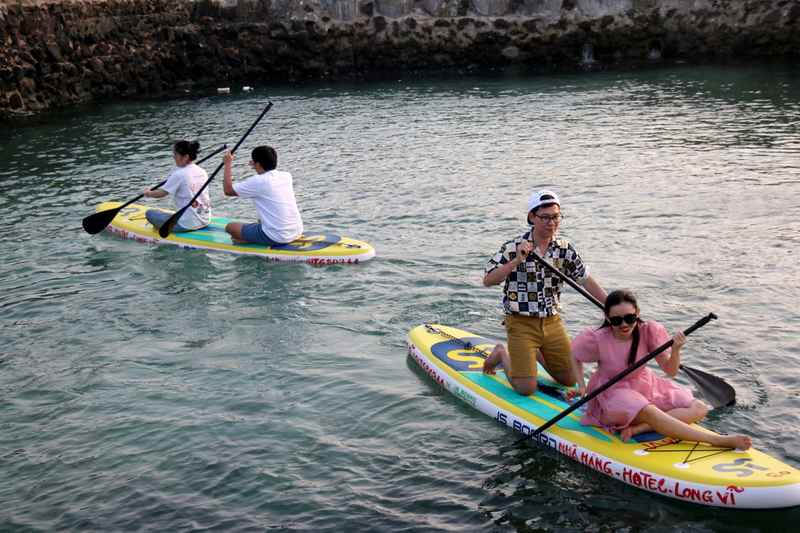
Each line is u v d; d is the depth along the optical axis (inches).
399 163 566.3
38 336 300.7
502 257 215.9
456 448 216.8
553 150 577.0
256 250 384.2
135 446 222.8
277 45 1009.5
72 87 887.7
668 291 311.9
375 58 1032.8
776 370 244.8
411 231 414.3
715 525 180.4
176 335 298.4
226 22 993.5
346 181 525.7
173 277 360.8
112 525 189.3
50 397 253.8
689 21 992.2
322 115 768.9
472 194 476.1
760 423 215.9
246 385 256.8
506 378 244.8
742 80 820.6
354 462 211.9
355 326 300.5
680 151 550.3
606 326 204.7
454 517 187.8
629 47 1024.2
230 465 211.8
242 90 939.3
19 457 219.8
